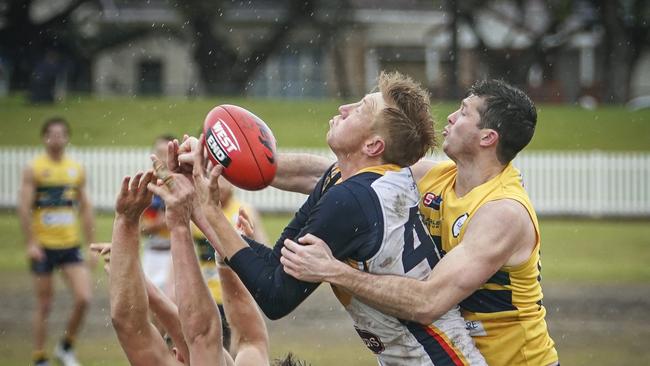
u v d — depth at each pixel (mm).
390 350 14703
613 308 38125
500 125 14766
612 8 114688
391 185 14125
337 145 14492
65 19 112812
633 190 73812
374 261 13938
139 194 13609
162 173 13617
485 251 14156
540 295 15312
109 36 115125
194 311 13336
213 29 108500
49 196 33500
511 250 14344
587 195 73938
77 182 34344
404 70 139125
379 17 135750
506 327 14961
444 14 137375
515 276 14727
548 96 118250
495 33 136875
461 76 125562
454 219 14922
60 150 34156
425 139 14688
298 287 13781
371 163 14430
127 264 13758
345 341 31984
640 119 99188
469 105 15023
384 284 13742
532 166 74250
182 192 13500
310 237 13727
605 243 57000
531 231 14617
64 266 32219
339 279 13586
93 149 76875
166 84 136000
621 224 68250
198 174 13953
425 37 136625
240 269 13906
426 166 16047
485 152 14906
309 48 129750
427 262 14305
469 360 14492
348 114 14562
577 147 90250
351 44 134500
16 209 70000
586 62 147000
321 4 111688
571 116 100750
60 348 29297
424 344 14344
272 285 13742
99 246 14922
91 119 93562
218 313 13539
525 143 14961
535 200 74250
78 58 115500
